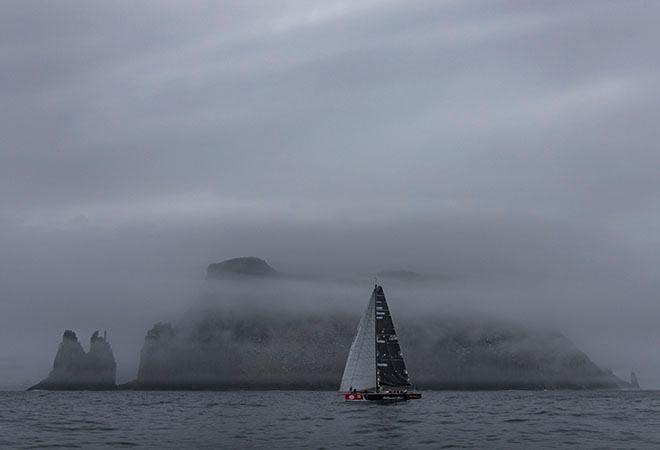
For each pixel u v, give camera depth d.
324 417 102.00
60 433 78.38
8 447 63.69
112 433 78.12
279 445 64.38
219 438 71.06
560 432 76.25
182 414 121.12
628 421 94.50
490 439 68.75
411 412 108.94
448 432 75.75
